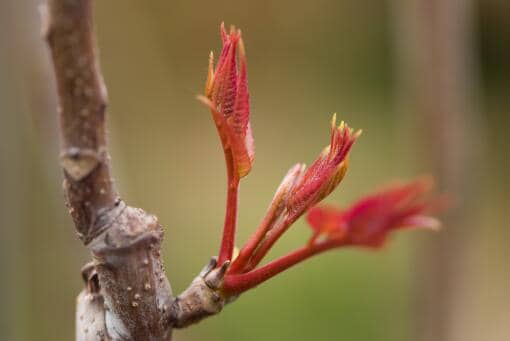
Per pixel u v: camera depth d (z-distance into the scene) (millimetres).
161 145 1986
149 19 1745
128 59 1486
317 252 406
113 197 368
